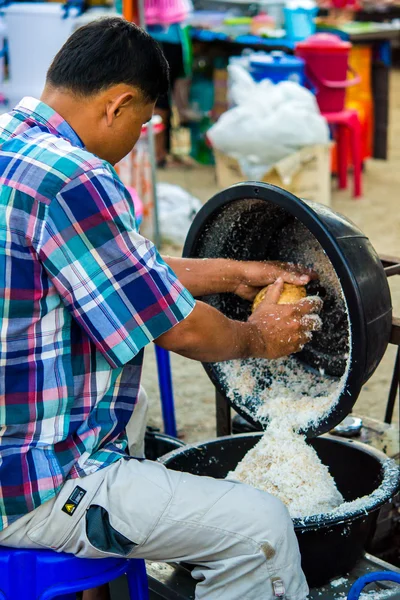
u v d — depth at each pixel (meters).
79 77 1.46
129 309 1.42
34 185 1.38
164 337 1.48
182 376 3.45
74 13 3.67
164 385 2.58
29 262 1.38
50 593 1.47
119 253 1.41
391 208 5.53
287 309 1.67
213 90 6.62
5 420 1.42
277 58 5.54
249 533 1.45
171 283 1.46
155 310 1.43
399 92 9.53
